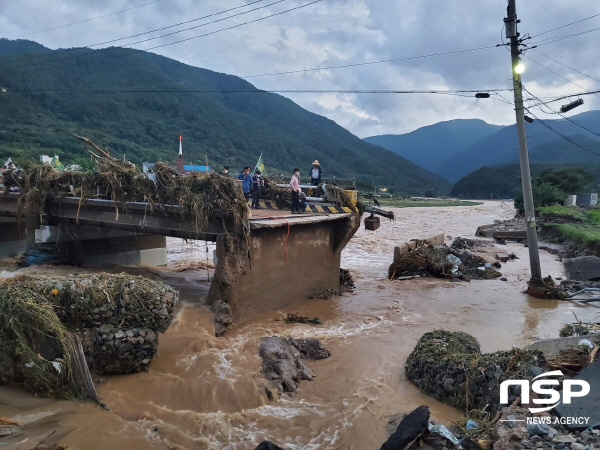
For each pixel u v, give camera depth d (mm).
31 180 16109
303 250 14016
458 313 13281
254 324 11523
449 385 7598
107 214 14250
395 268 18672
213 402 7473
